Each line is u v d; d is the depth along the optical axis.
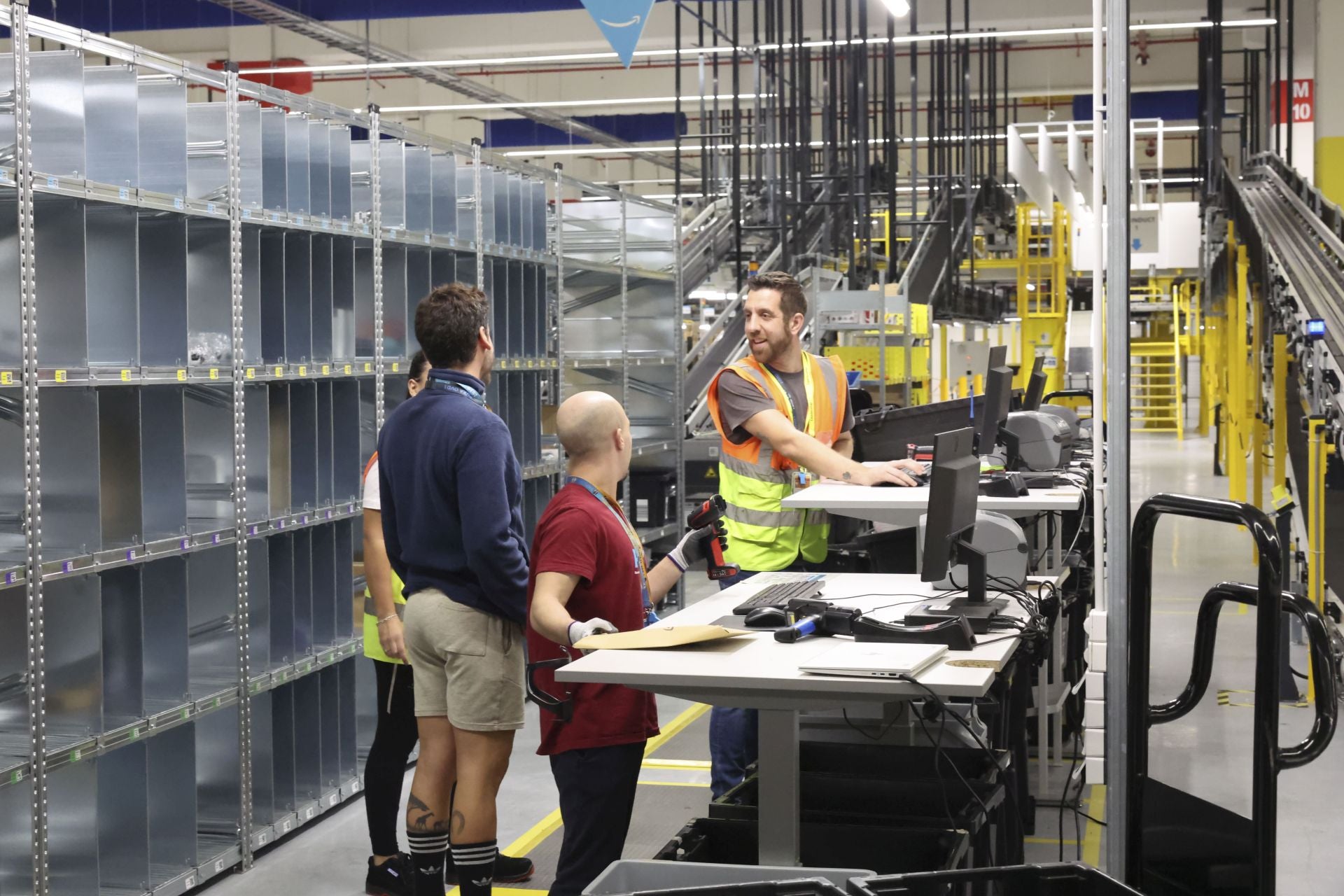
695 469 10.62
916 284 14.00
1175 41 23.20
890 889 1.78
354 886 4.14
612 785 2.88
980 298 16.22
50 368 3.45
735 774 4.14
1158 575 10.38
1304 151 20.45
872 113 19.59
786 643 2.71
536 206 6.50
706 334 11.93
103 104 3.75
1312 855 4.40
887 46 13.55
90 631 3.63
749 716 4.22
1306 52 20.36
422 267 5.43
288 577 4.63
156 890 3.88
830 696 2.46
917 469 4.05
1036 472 4.70
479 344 3.46
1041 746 4.89
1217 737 5.79
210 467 4.27
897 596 3.26
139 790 3.90
